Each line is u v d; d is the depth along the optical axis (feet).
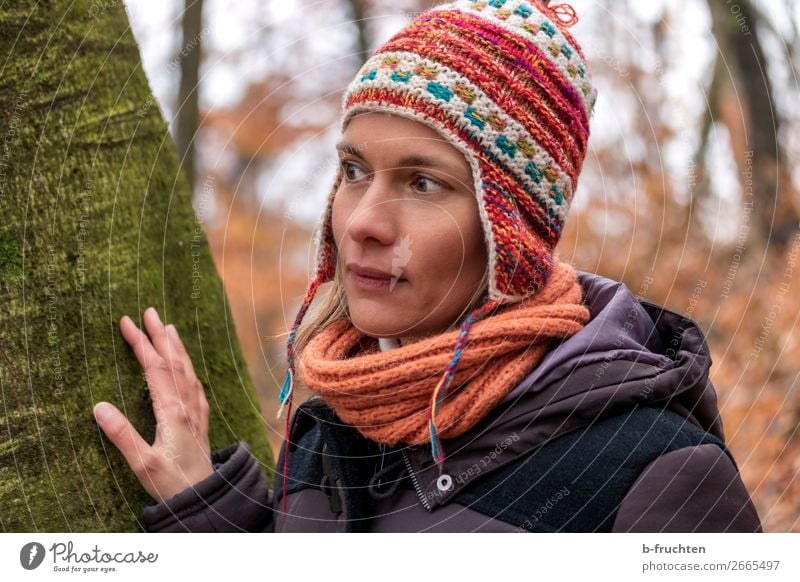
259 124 11.26
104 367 4.32
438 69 3.60
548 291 3.93
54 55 4.25
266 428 5.57
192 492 4.40
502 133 3.63
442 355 3.59
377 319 3.70
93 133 4.43
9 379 3.97
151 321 4.58
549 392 3.63
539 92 3.79
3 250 4.01
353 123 3.76
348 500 3.92
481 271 3.81
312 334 4.41
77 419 4.17
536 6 4.00
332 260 4.37
